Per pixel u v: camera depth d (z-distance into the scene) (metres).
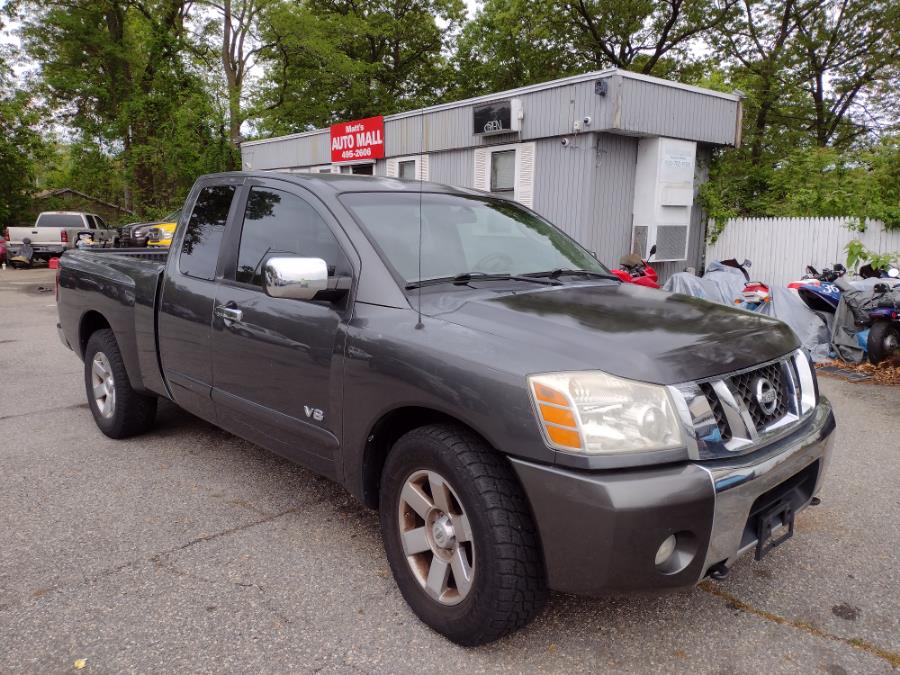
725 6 24.08
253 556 3.07
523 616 2.26
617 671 2.30
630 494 2.00
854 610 2.68
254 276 3.38
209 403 3.69
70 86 25.08
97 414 4.78
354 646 2.42
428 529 2.48
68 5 25.95
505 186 11.73
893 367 6.87
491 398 2.20
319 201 3.17
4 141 26.81
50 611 2.61
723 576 2.26
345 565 2.99
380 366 2.57
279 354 3.10
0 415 5.30
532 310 2.62
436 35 31.17
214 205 3.88
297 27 24.56
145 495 3.75
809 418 2.65
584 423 2.06
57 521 3.41
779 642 2.47
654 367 2.17
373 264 2.85
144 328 4.15
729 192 12.72
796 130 24.66
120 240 17.09
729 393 2.28
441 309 2.65
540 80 27.12
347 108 29.86
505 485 2.23
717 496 2.10
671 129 10.62
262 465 4.23
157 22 24.69
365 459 2.75
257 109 25.17
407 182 3.62
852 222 10.24
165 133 22.62
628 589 2.07
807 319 7.65
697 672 2.30
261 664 2.31
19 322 10.29
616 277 3.58
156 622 2.55
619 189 10.78
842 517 3.54
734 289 8.34
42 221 22.77
